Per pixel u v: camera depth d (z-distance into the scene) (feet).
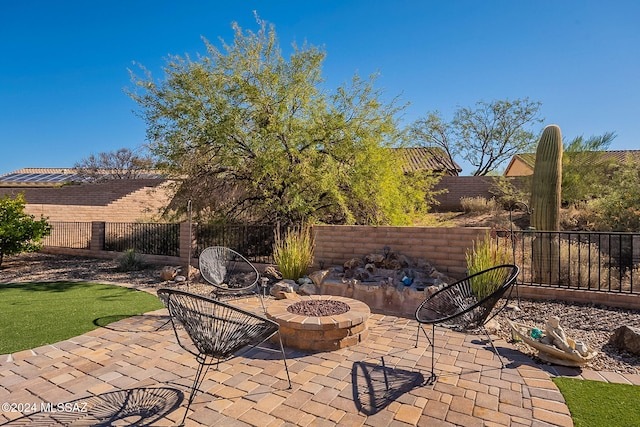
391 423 8.13
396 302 18.02
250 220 33.01
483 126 75.61
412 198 33.86
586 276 18.88
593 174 42.06
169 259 31.99
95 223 37.99
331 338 12.47
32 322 15.38
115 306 18.12
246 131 29.25
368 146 29.14
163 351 12.29
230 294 18.08
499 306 17.02
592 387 9.68
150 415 8.44
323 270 21.76
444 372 10.71
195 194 32.71
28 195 60.54
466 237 19.27
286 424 8.11
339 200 27.96
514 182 49.67
